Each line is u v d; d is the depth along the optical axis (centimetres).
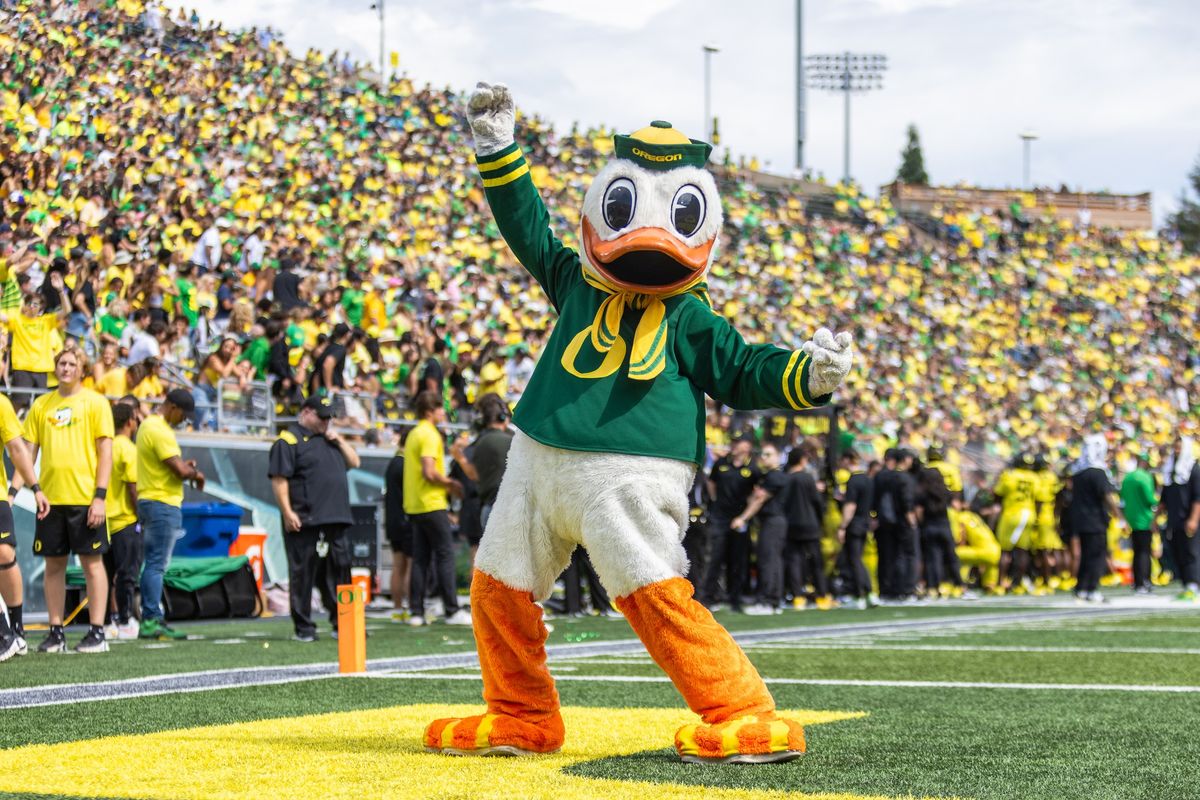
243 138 2792
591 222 414
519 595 409
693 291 424
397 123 3231
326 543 1016
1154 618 1341
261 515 1488
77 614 1209
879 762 409
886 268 3988
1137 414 3900
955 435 3066
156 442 1039
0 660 816
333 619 1076
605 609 1377
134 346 1517
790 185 4294
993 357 3919
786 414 1762
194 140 2633
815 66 5531
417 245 2695
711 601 1538
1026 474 2094
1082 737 475
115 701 579
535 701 418
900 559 1747
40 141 2320
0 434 852
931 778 380
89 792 348
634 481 395
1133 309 4431
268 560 1485
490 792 345
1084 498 1722
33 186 2122
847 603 1697
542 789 349
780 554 1497
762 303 3434
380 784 358
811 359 392
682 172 410
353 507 1579
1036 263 4412
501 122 444
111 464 894
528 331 2388
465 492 1327
